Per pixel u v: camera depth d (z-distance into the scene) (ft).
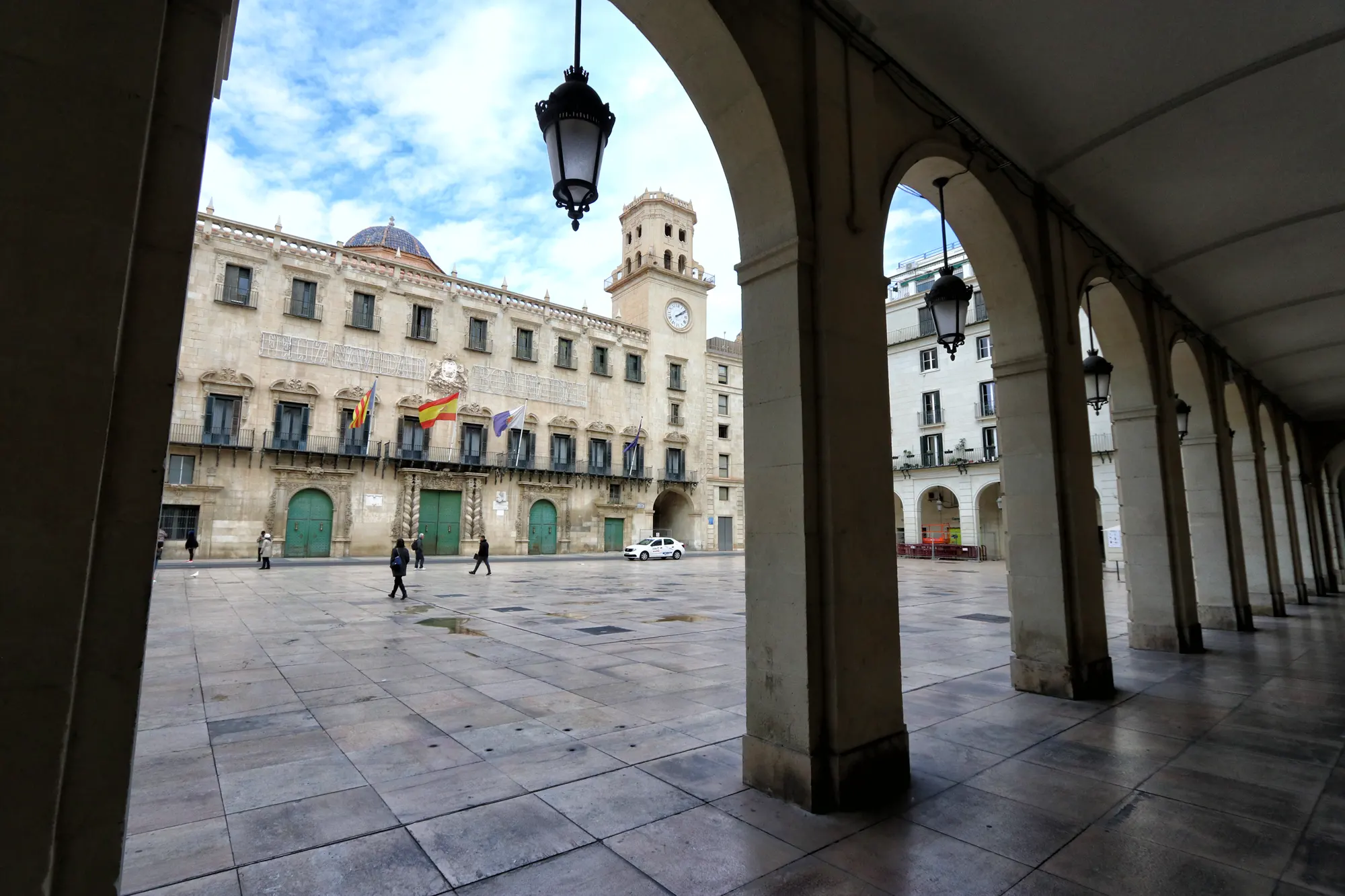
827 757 12.68
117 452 6.16
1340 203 24.93
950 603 51.13
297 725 17.46
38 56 5.57
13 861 4.95
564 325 139.33
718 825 11.64
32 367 5.28
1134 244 28.32
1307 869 10.18
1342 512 95.76
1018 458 22.68
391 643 30.14
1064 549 21.56
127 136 5.87
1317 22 16.76
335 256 112.27
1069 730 17.46
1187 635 29.71
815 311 14.20
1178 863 10.37
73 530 5.33
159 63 6.84
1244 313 36.22
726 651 28.55
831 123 14.99
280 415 104.42
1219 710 19.44
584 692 21.16
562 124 12.04
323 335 109.50
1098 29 17.02
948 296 19.11
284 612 40.70
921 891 9.50
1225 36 17.31
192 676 23.27
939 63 18.12
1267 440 53.11
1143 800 12.86
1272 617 42.86
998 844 10.99
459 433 122.42
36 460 5.23
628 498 145.28
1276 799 12.88
